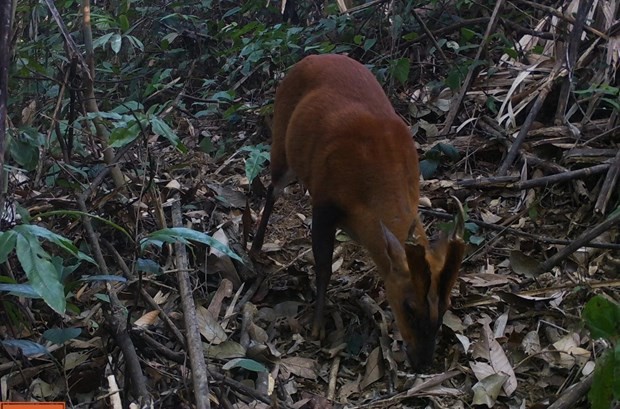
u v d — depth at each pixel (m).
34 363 3.85
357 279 4.82
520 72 6.18
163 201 5.46
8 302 3.69
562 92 5.80
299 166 4.55
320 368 4.16
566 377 3.94
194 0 8.52
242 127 6.97
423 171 5.69
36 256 2.86
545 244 4.95
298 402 3.79
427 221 5.31
